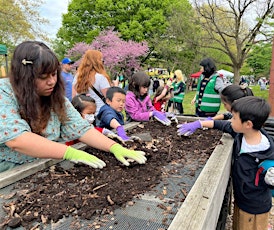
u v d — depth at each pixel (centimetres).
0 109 114
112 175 130
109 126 229
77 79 290
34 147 114
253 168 165
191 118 276
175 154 167
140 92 274
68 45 2139
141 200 107
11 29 1270
